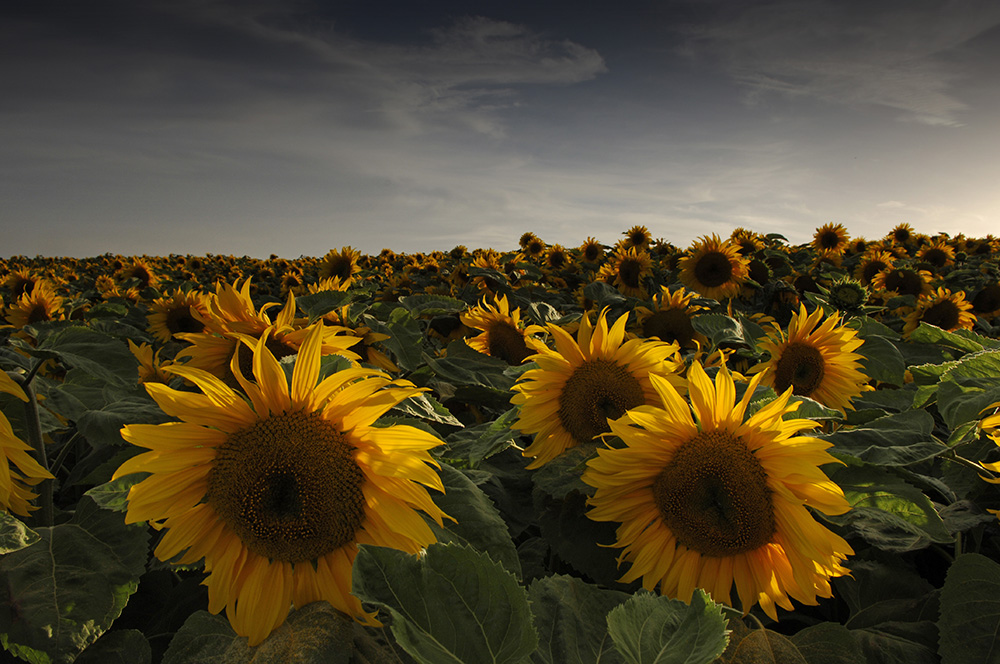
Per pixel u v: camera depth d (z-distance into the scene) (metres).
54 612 1.93
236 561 1.92
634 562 2.37
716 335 4.79
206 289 15.95
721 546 2.25
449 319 6.47
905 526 2.20
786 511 2.16
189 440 1.86
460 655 1.34
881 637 2.21
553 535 2.66
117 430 2.57
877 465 2.34
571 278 13.20
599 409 3.01
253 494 1.84
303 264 22.05
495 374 4.21
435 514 1.84
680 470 2.26
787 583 2.23
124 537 2.24
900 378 4.48
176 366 1.84
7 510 2.17
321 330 1.89
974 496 2.84
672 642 1.38
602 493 2.39
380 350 4.47
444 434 3.58
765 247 13.15
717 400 2.25
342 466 1.88
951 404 2.21
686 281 9.98
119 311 6.80
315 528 1.86
